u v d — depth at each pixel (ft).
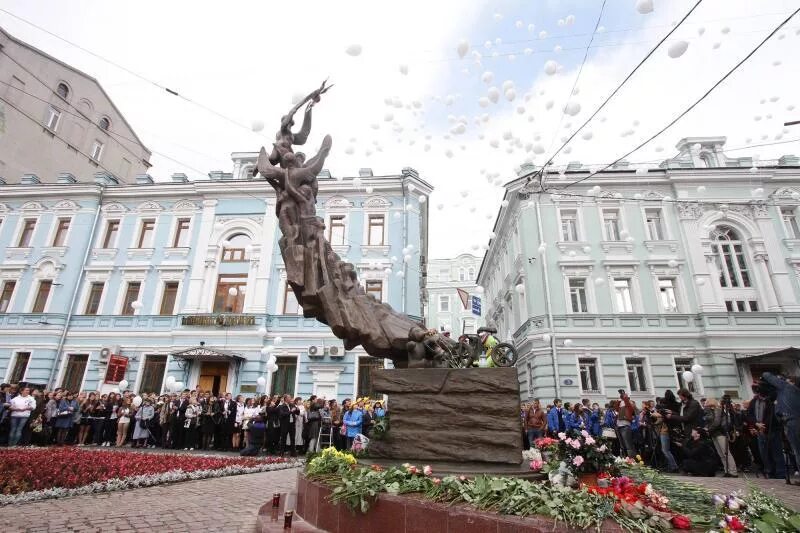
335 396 59.93
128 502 18.85
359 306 19.43
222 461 31.40
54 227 72.59
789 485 24.49
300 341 62.69
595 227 66.44
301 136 23.04
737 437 31.17
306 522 14.35
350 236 67.82
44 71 87.56
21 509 17.06
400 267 65.36
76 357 65.98
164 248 70.03
